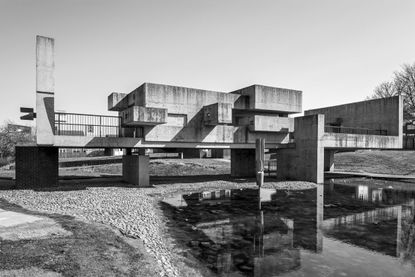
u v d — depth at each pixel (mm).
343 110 33281
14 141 47156
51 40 16688
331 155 35062
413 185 24000
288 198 17969
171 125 21062
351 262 8117
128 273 6227
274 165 41250
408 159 35969
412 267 7801
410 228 11461
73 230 8578
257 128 22953
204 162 38625
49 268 5883
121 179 24547
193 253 8570
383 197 18438
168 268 7062
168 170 33750
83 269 6031
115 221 10578
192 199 17484
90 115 18297
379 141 27031
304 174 24812
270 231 11000
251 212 14141
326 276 7227
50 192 16547
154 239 9297
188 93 22203
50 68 16734
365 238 10219
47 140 16625
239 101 24422
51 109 16734
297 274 7328
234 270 7477
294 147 25734
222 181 24453
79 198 14695
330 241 9891
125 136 19891
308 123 24422
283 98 25516
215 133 21797
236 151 28344
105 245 7594
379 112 29531
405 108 49250
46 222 9281
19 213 10586
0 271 5555
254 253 8711
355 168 36875
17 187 18109
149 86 20516
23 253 6512
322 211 14398
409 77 49938
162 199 17156
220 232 10781
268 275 7230
